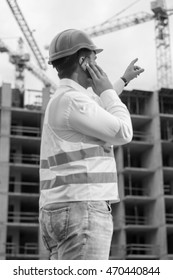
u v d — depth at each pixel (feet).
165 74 335.88
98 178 12.30
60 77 13.52
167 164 239.09
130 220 232.32
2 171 213.25
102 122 12.11
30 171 222.69
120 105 12.75
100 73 13.17
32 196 212.84
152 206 221.25
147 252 220.02
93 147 12.47
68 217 12.06
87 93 13.23
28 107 242.17
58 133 12.78
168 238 230.89
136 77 15.52
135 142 228.02
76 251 11.96
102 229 12.12
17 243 209.67
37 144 228.84
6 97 228.22
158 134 229.66
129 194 233.35
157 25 350.02
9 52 361.30
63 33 13.44
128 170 221.25
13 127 230.48
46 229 12.67
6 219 205.46
